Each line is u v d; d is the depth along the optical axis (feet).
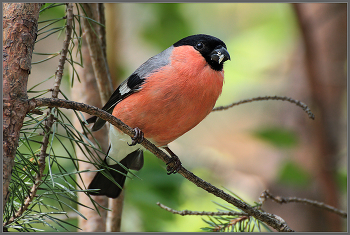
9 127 12.66
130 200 31.91
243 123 58.59
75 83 27.58
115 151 25.03
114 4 43.29
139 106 21.97
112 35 42.98
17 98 12.96
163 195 32.89
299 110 43.37
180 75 21.81
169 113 21.98
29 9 13.84
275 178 43.55
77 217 26.73
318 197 40.57
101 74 24.76
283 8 53.72
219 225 19.89
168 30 43.47
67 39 16.81
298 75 46.03
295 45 48.73
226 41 54.80
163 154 21.67
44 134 14.67
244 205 19.21
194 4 53.21
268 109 52.19
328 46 44.09
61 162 30.63
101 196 26.40
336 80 42.86
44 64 44.24
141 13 44.29
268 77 52.85
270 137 40.01
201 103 22.27
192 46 23.03
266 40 53.83
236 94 54.44
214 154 49.57
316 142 40.98
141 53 51.72
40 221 13.99
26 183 15.57
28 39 13.58
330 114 41.98
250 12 55.83
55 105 13.92
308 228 40.04
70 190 14.26
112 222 25.86
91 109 14.98
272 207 42.42
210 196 37.42
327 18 43.57
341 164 41.29
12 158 12.59
